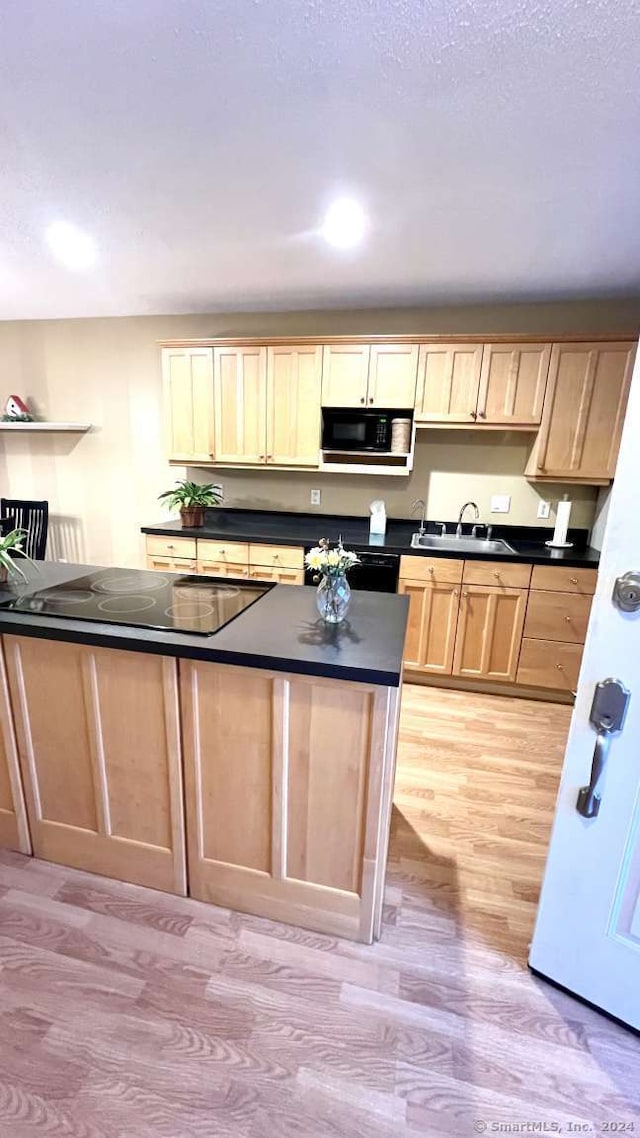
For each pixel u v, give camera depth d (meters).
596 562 2.79
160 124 1.65
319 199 2.10
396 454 3.18
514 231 2.29
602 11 1.21
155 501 4.05
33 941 1.43
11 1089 1.08
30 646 1.51
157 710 1.45
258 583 1.97
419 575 3.03
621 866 1.16
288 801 1.40
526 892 1.65
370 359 3.07
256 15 1.25
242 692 1.35
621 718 1.09
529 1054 1.18
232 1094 1.08
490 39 1.30
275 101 1.54
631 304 3.02
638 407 0.99
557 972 1.32
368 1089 1.10
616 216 2.12
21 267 2.85
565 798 1.21
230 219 2.28
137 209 2.22
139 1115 1.04
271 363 3.22
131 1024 1.22
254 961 1.39
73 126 1.67
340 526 3.67
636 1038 1.21
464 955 1.42
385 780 1.33
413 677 3.26
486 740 2.58
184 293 3.22
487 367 2.93
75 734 1.56
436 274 2.77
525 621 2.95
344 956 1.41
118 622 1.48
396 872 1.71
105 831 1.62
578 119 1.56
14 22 1.28
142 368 3.83
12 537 1.88
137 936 1.45
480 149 1.73
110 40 1.33
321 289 3.07
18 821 1.71
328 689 1.27
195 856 1.54
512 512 3.44
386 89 1.47
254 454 3.38
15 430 4.15
